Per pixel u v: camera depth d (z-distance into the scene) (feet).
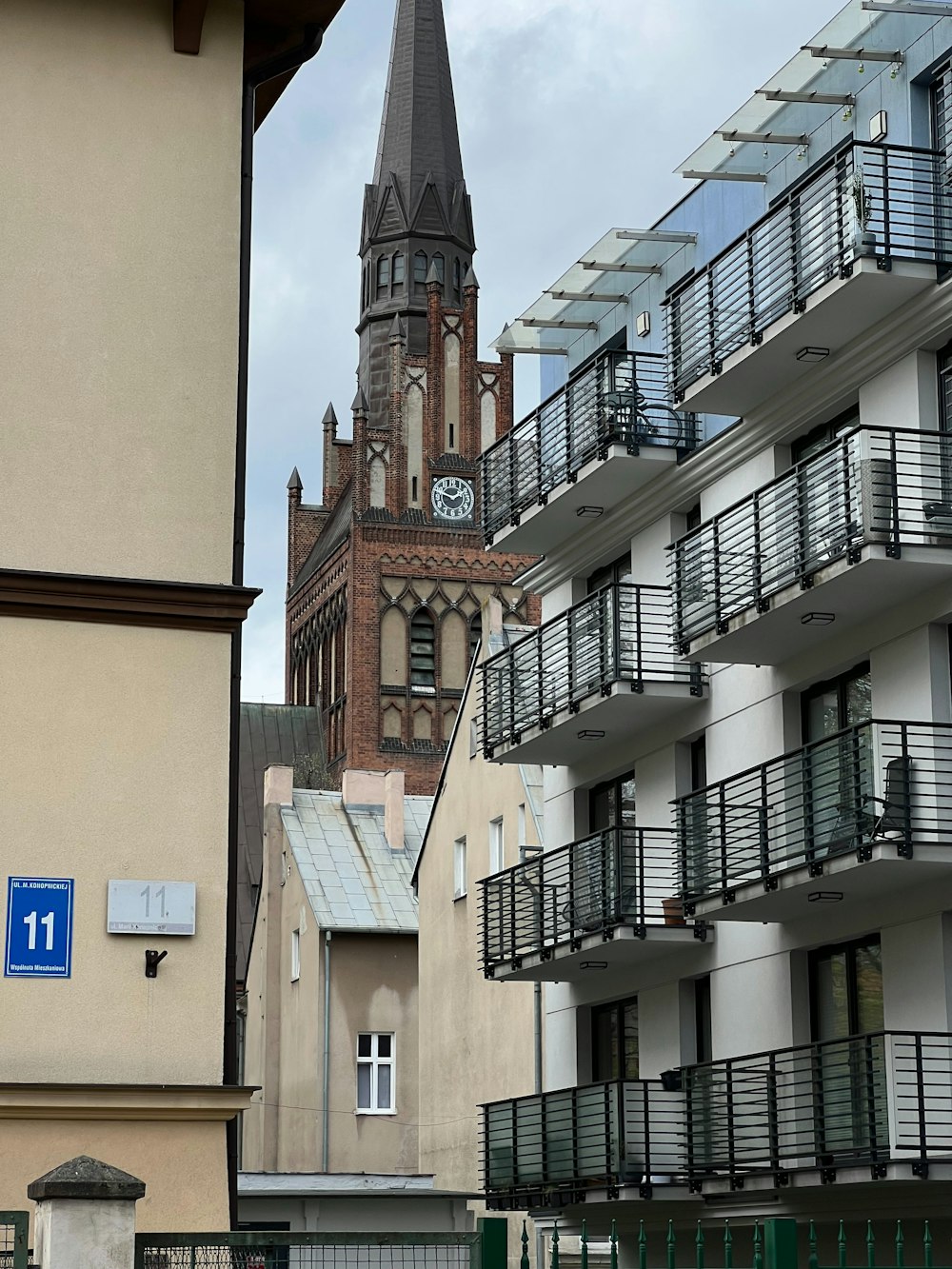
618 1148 95.45
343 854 184.75
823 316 83.30
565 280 112.68
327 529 312.91
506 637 149.69
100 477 53.98
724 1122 92.84
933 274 80.33
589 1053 110.52
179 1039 51.47
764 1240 34.40
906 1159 75.77
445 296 300.81
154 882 52.03
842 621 85.56
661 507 103.71
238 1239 38.73
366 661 285.02
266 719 300.20
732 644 89.15
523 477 112.27
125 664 53.06
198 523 54.49
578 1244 109.29
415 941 175.42
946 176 82.23
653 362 106.63
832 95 89.71
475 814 144.56
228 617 53.83
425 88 309.42
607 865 101.96
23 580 52.44
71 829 51.80
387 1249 40.01
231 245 56.24
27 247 54.60
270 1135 181.06
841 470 80.79
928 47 83.41
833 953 88.69
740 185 99.04
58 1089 49.83
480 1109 137.80
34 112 55.31
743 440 94.99
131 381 54.70
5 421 53.57
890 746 82.02
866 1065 81.35
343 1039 170.71
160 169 55.98
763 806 85.30
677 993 99.96
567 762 112.57
